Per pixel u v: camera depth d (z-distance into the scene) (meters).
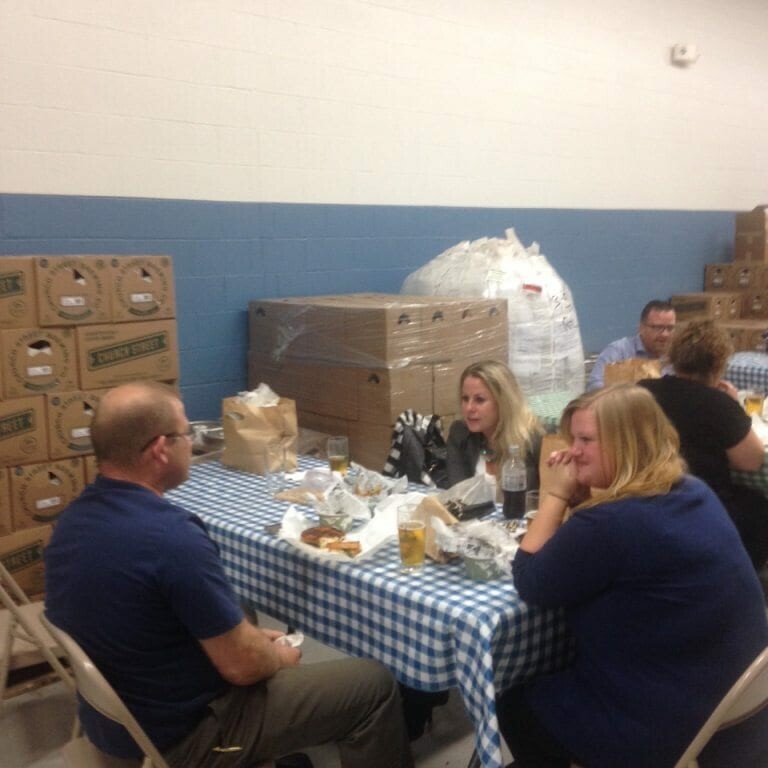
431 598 1.68
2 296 2.75
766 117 6.93
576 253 5.57
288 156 4.07
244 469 2.78
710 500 1.61
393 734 1.76
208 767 1.59
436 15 4.55
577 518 1.57
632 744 1.52
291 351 3.80
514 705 1.71
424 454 3.04
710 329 2.76
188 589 1.51
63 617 1.55
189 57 3.68
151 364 3.12
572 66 5.33
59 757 2.33
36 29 3.26
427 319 3.52
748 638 1.52
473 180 4.88
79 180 3.43
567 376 4.34
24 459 2.84
